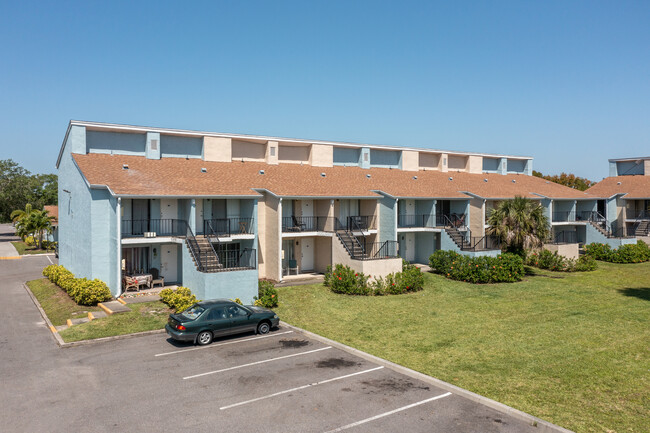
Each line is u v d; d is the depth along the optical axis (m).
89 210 23.61
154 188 24.02
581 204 45.16
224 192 25.53
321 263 31.06
